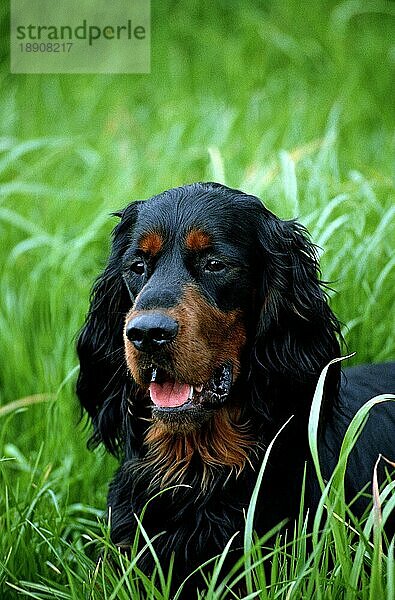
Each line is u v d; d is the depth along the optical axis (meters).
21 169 6.26
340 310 4.25
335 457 3.26
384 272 4.17
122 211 3.45
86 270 5.10
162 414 3.00
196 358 2.92
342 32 7.80
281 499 3.12
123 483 3.35
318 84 7.37
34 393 4.62
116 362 3.42
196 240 3.04
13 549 3.31
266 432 3.19
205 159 5.85
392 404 3.59
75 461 4.16
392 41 7.93
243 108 6.76
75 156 6.43
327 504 2.66
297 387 3.20
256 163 5.35
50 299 4.88
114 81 7.43
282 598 2.75
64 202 5.63
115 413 3.47
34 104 7.12
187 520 3.17
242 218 3.14
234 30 8.30
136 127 6.73
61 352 4.54
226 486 3.15
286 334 3.19
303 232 3.37
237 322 3.11
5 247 5.54
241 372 3.18
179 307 2.91
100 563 3.20
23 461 4.05
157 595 2.74
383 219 4.33
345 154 6.21
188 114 6.65
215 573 2.59
